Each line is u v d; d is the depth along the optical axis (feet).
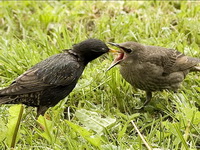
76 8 52.29
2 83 41.47
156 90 39.93
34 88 35.12
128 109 38.86
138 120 37.29
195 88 39.47
